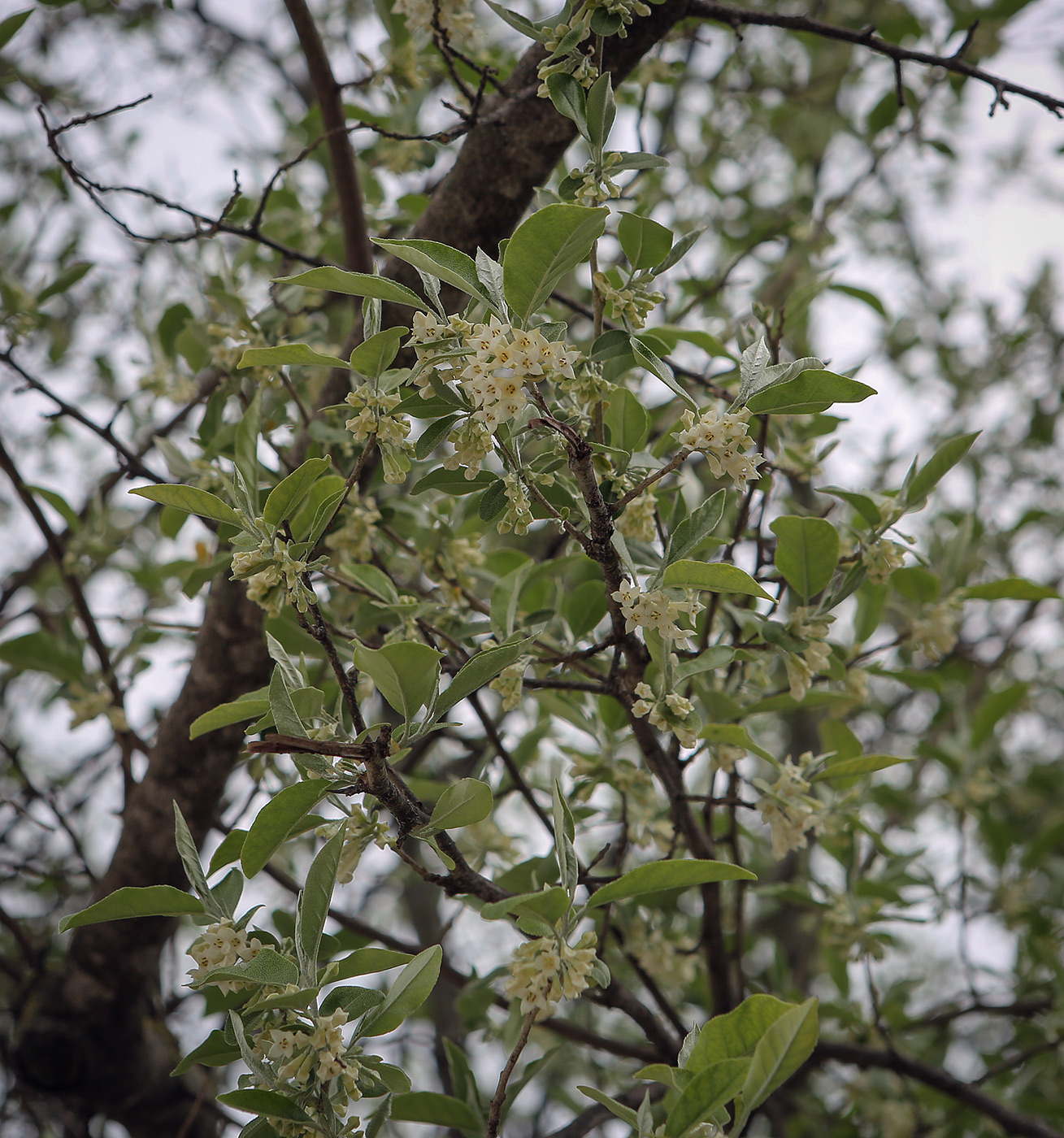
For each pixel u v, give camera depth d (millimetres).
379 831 1790
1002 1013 4039
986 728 4148
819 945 4531
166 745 3072
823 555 2328
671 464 1715
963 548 3174
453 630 2629
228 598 2885
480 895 1854
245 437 1993
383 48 3100
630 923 3176
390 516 2752
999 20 4406
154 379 3451
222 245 3295
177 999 3834
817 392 1804
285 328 3199
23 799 4500
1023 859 4414
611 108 1880
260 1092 1612
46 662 3299
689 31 3375
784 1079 1640
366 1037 1697
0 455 3338
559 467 1901
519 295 1622
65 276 3527
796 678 2293
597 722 2967
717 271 4461
